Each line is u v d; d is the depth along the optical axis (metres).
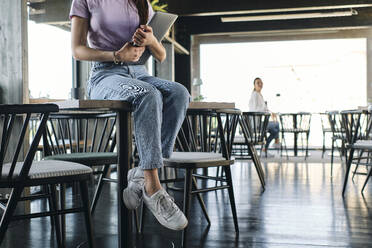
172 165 1.94
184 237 1.87
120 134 1.59
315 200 3.06
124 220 1.62
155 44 1.57
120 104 1.47
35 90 3.62
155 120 1.47
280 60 9.61
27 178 1.35
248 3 7.04
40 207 2.88
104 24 1.61
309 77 9.53
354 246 1.93
